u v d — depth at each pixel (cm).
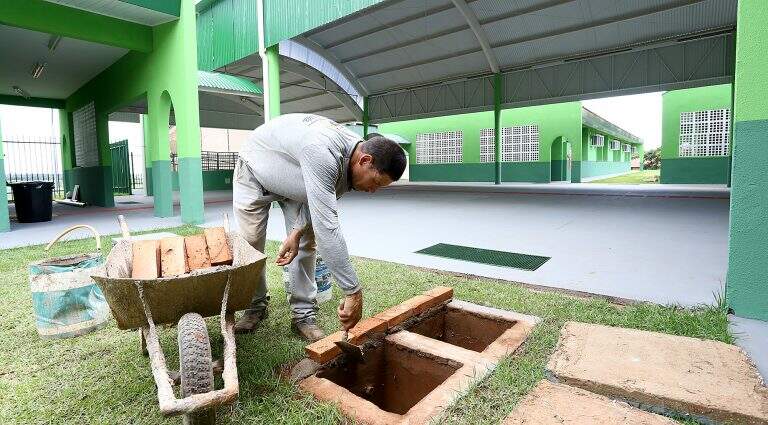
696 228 673
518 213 916
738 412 179
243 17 1219
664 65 1498
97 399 214
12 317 328
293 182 246
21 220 920
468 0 1423
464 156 2547
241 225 283
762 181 285
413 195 1513
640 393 197
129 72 1002
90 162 1340
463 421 188
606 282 390
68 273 292
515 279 407
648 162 5359
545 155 2300
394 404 273
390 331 284
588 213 887
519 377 221
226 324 208
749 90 285
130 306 194
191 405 151
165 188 968
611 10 1366
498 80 1875
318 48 1833
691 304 326
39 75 1170
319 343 253
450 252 534
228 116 2298
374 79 2153
